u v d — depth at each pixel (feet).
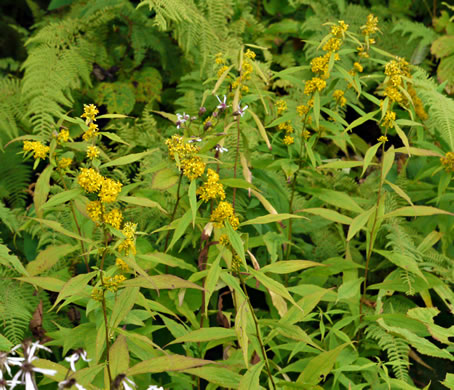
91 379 4.89
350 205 7.68
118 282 5.30
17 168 9.96
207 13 11.37
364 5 13.09
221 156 8.39
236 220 5.48
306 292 7.04
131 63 11.23
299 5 12.71
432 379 7.64
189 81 11.07
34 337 7.12
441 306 8.33
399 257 7.27
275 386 5.74
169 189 7.72
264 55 11.18
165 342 7.30
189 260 7.92
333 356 5.61
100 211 5.07
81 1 12.09
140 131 9.82
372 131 11.05
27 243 8.20
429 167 8.70
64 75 10.23
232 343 7.07
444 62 10.84
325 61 7.01
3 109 10.16
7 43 11.98
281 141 8.37
